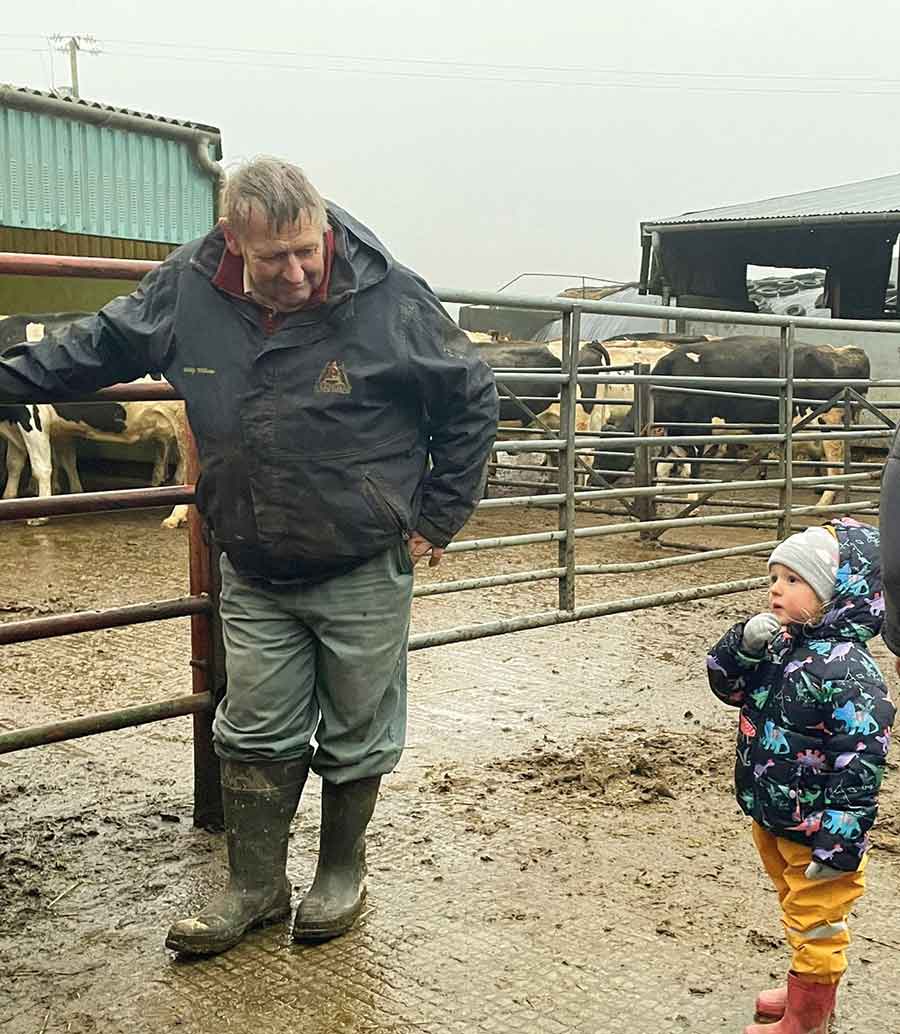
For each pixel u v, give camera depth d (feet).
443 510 9.34
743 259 64.85
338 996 8.64
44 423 34.86
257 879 9.58
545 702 16.51
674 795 12.79
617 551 30.42
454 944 9.42
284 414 8.60
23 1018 8.35
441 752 14.20
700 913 9.99
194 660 11.61
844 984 8.87
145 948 9.37
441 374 8.86
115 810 12.32
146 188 39.09
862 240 61.98
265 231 8.01
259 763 9.48
